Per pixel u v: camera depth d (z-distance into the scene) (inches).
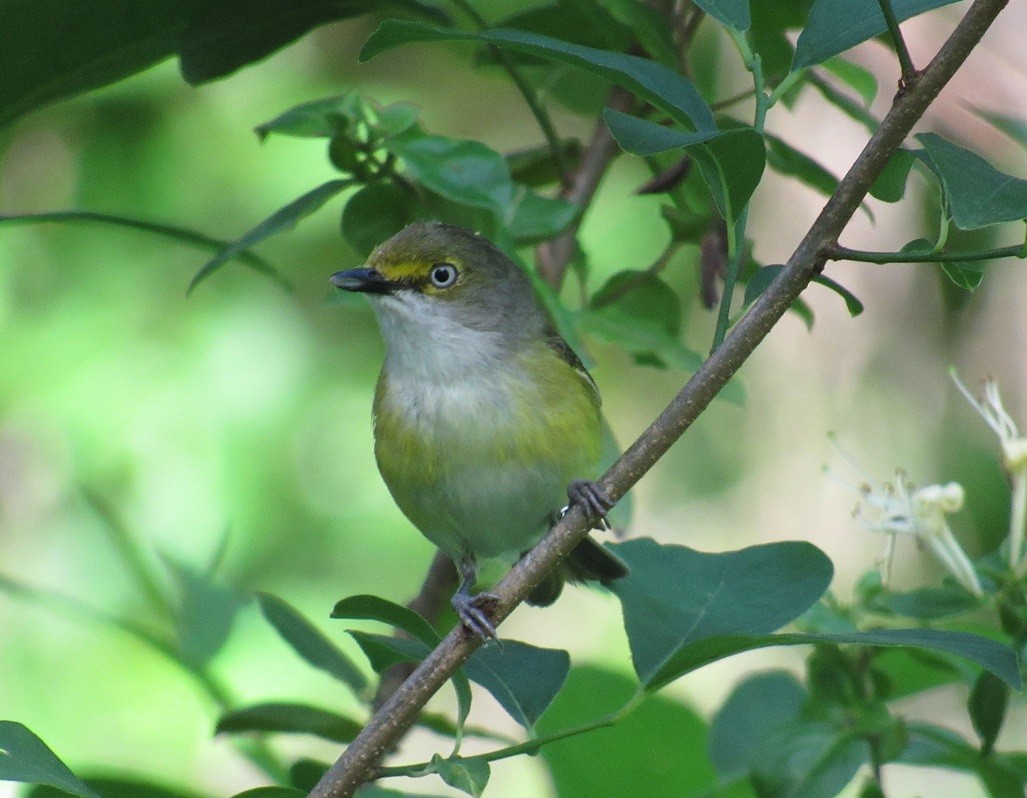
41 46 301.0
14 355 639.1
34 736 213.8
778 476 662.5
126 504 615.8
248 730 293.3
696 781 350.3
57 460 620.7
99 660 554.6
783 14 340.8
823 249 217.6
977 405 286.7
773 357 664.4
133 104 660.1
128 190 655.8
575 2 334.0
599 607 677.3
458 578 365.1
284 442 636.1
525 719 240.1
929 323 637.3
